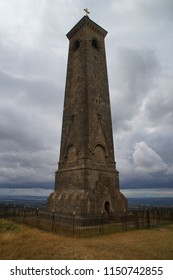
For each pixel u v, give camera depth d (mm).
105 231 24203
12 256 13891
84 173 31938
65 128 39750
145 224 29016
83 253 14414
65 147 38281
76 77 40500
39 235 19859
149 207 36938
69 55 45375
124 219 29422
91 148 34312
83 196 30250
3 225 22672
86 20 42500
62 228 26156
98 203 31656
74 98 39312
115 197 34719
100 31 45062
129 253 15008
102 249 16156
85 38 41344
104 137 37062
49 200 37344
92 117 36375
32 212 39594
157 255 14508
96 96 38531
